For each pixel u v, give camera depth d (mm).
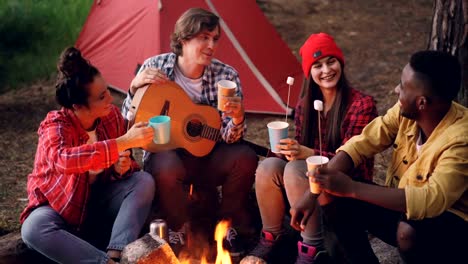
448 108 2920
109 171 3494
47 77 6523
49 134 3232
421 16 8609
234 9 5797
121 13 6027
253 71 5770
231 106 3508
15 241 3527
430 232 2873
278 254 3641
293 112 5754
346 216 3080
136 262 3037
